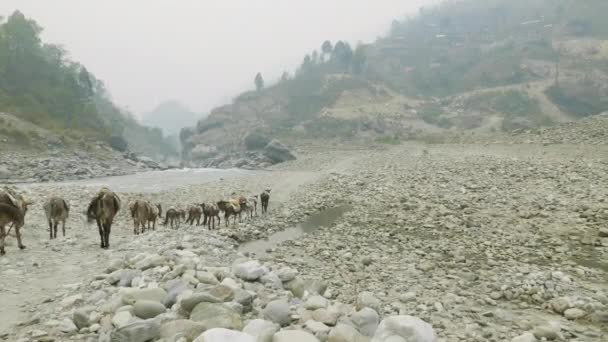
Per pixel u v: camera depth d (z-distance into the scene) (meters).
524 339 6.09
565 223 14.33
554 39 182.62
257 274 8.12
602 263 10.83
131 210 15.62
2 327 5.86
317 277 10.51
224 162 76.62
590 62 148.00
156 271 7.97
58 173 44.16
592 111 118.56
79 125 74.06
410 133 100.50
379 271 11.15
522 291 9.01
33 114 66.06
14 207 10.96
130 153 67.62
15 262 9.70
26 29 83.69
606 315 7.38
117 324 5.49
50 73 85.75
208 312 5.47
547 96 126.56
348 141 93.25
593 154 28.27
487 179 23.22
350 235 15.92
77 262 9.88
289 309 6.20
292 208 22.53
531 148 35.94
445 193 20.94
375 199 21.97
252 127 114.50
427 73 176.75
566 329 6.92
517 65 157.12
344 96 137.12
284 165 60.81
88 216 11.76
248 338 4.35
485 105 126.62
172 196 29.56
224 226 19.31
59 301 6.90
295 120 120.75
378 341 4.90
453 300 8.62
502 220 15.54
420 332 4.77
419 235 15.05
